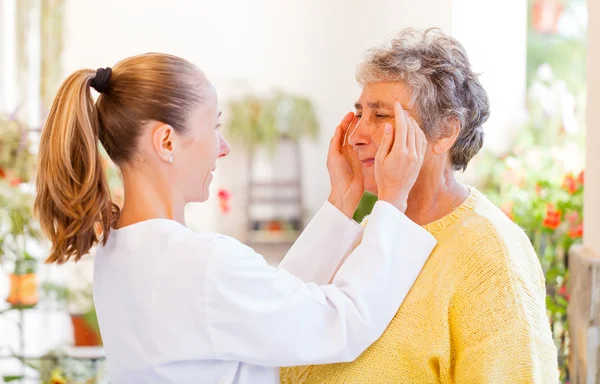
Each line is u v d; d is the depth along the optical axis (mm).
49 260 1241
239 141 5793
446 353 1251
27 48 5152
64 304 3482
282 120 5824
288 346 1225
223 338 1217
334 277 1381
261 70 5930
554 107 4746
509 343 1197
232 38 5910
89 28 5812
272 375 1335
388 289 1268
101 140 1301
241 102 5816
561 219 2949
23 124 3645
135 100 1255
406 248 1284
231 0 5906
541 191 3188
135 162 1283
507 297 1213
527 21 5113
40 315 4180
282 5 5914
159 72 1263
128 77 1266
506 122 4727
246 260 1239
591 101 2238
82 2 5785
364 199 4152
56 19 5270
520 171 3498
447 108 1308
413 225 1291
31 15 5160
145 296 1237
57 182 1198
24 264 3180
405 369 1285
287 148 5863
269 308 1215
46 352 3270
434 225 1335
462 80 1319
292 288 1249
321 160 5918
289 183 5859
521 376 1190
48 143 1219
